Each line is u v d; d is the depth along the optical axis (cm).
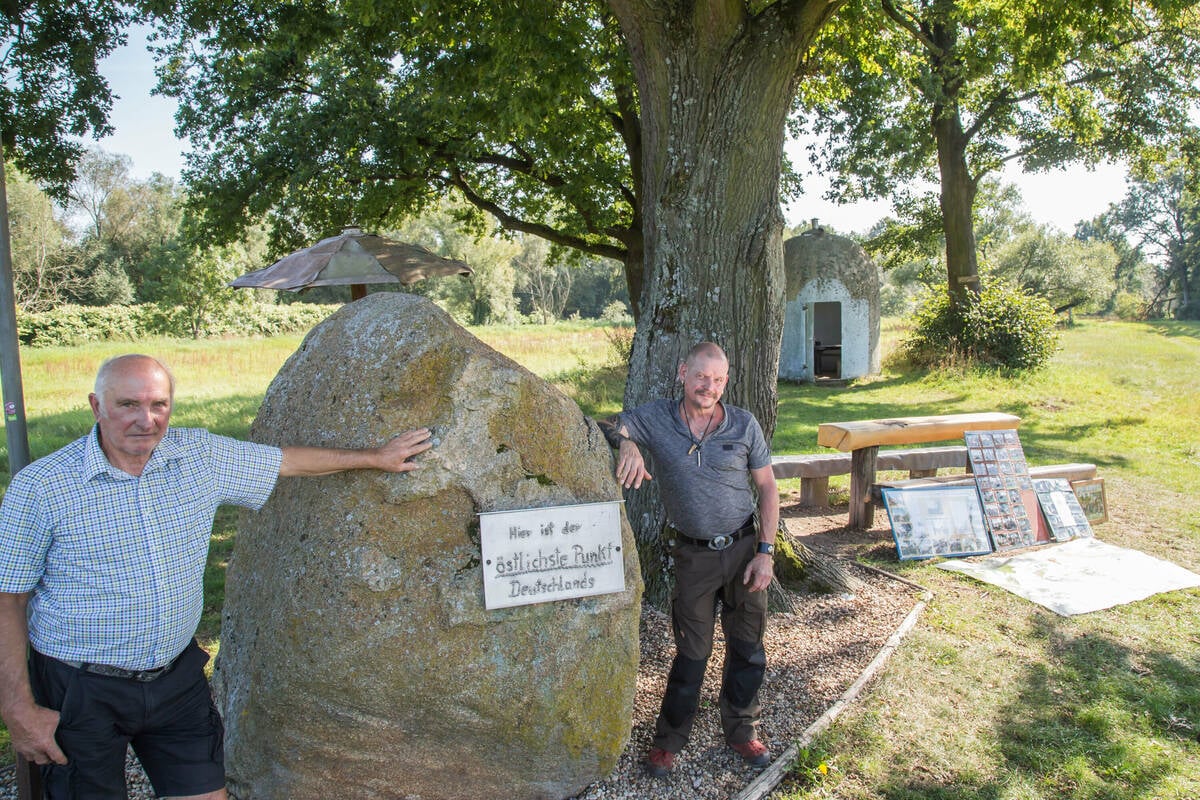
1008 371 1717
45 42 788
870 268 1862
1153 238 6588
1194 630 484
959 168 1912
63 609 222
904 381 1738
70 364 2319
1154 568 589
